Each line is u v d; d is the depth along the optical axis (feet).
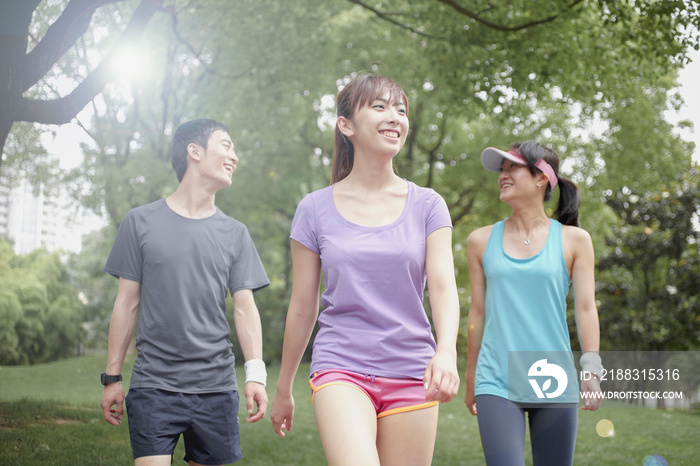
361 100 7.53
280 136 59.82
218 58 46.01
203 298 9.86
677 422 25.36
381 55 53.88
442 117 63.87
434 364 6.29
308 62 46.85
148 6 22.75
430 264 7.31
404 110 7.66
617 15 30.76
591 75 36.83
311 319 7.92
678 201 66.85
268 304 86.69
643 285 69.67
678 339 65.46
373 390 6.96
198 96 51.24
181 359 9.62
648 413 25.17
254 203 68.44
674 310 65.46
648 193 68.59
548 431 9.70
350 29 56.18
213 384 9.75
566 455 9.67
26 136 44.29
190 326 9.69
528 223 10.70
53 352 121.90
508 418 9.55
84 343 128.77
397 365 7.04
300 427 25.95
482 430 9.70
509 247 10.53
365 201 7.58
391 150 7.45
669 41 31.17
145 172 54.13
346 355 7.07
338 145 8.18
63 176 53.21
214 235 10.18
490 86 34.24
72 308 122.52
